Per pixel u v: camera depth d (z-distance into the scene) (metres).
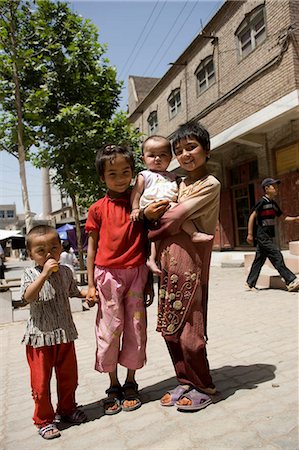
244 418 2.48
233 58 12.52
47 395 2.58
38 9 9.06
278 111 10.18
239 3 12.05
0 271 12.86
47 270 2.48
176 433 2.39
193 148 2.71
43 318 2.59
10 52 8.30
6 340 5.82
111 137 10.39
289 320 4.93
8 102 9.12
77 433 2.55
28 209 8.49
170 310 2.67
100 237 2.82
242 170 14.06
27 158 9.86
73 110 9.53
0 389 3.67
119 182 2.79
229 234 14.78
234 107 12.38
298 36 9.88
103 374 3.74
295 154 11.21
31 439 2.56
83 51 10.12
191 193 2.65
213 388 2.80
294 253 8.14
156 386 3.21
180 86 16.38
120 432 2.49
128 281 2.76
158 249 2.78
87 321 6.59
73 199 11.16
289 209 11.52
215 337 4.52
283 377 3.11
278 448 2.12
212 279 9.83
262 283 7.66
